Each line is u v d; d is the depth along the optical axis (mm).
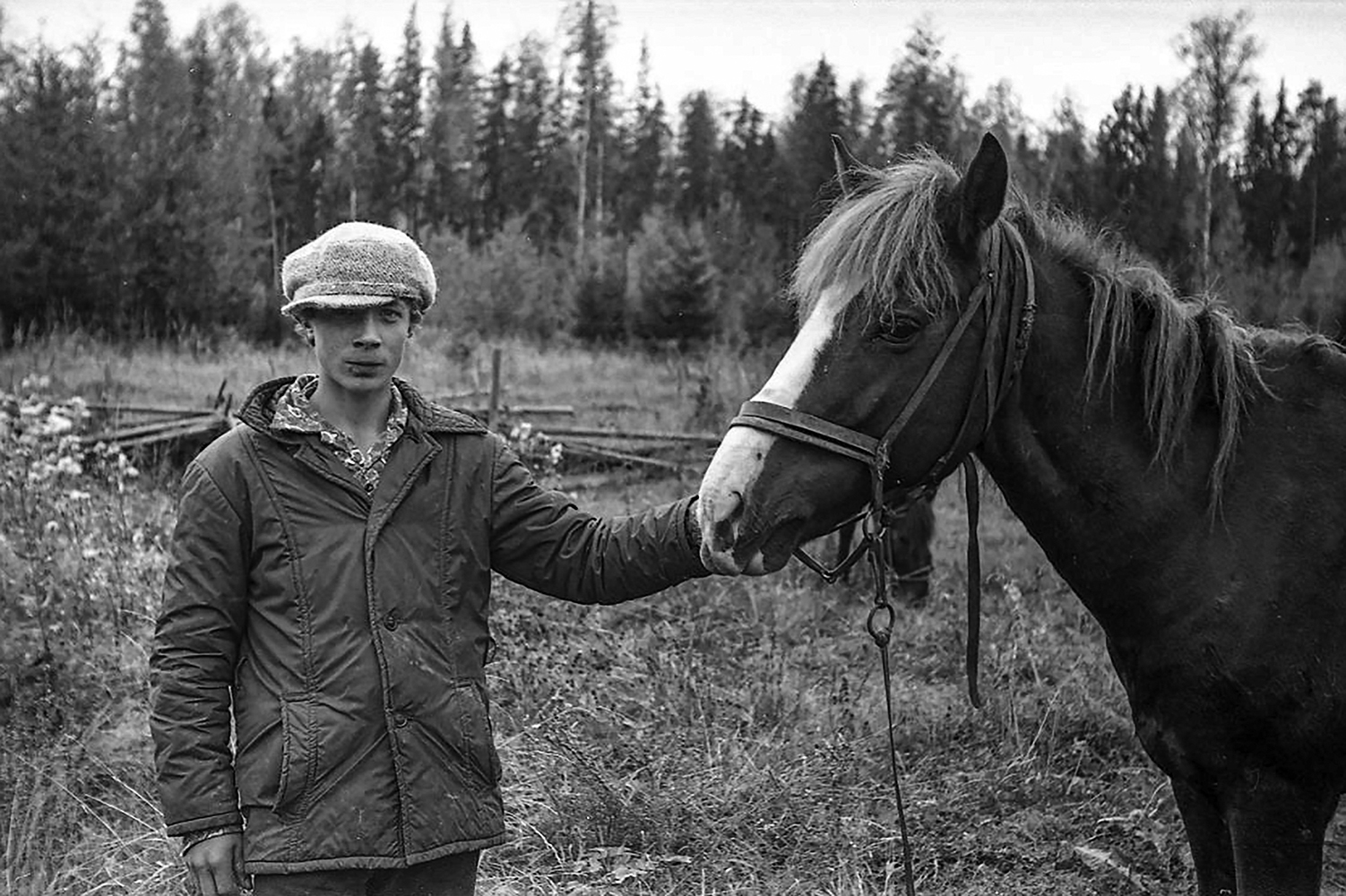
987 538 8500
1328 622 2508
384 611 2139
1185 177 18156
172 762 2098
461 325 23375
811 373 2391
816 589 6887
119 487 6484
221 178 24969
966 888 3775
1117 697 5109
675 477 9453
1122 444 2600
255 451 2176
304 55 41219
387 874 2152
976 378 2482
